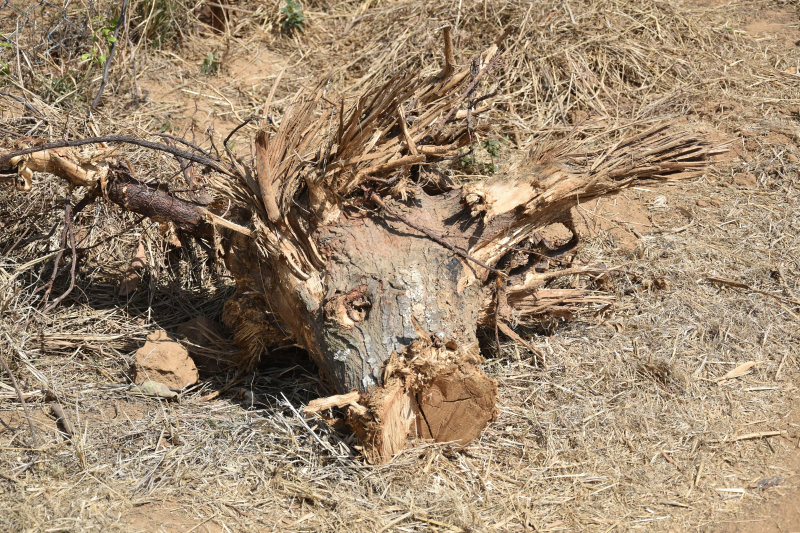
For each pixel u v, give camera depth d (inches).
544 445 100.5
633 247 120.3
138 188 107.6
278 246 100.2
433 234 101.1
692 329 110.9
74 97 130.3
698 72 143.9
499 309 104.7
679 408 103.4
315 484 96.3
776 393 105.0
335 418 98.5
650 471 98.6
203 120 134.3
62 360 105.1
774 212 124.5
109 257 115.3
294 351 108.4
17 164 105.4
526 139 134.7
